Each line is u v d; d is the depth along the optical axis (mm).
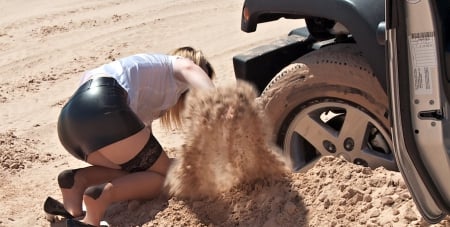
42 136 5656
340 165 3465
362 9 3375
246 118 3463
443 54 2902
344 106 3566
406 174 2941
